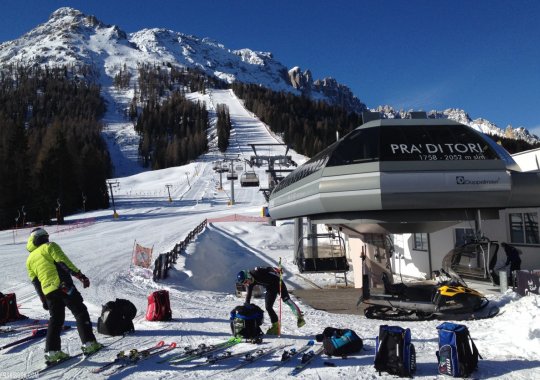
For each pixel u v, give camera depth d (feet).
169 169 360.48
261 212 145.48
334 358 18.29
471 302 28.76
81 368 17.56
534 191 34.71
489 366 16.46
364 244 46.47
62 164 189.78
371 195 34.37
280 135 524.52
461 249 36.24
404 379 15.44
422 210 36.22
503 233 44.11
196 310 32.58
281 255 86.02
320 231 86.48
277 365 17.54
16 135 176.96
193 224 125.59
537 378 15.06
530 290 30.50
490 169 34.42
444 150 35.42
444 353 15.75
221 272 70.13
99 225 133.90
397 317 30.04
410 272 57.72
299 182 44.52
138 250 59.88
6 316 26.91
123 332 23.32
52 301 18.26
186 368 17.42
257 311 22.11
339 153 37.86
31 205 162.20
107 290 42.27
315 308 39.11
